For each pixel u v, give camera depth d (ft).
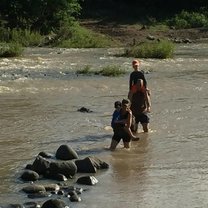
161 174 38.47
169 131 51.78
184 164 40.93
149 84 82.07
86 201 32.96
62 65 106.52
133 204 32.50
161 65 109.50
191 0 239.50
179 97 70.74
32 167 38.73
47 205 31.40
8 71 94.84
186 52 141.18
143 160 42.11
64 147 42.45
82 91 75.66
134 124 50.60
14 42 151.53
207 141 48.03
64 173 37.78
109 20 208.44
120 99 69.21
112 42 170.71
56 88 77.66
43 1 170.60
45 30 171.94
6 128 52.31
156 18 219.82
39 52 135.03
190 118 57.47
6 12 172.35
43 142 47.29
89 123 54.75
